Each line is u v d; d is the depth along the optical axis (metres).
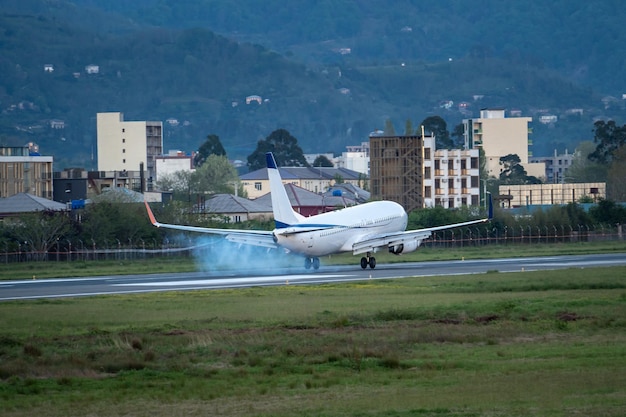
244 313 199.00
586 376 125.94
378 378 130.50
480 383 124.69
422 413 108.19
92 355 150.62
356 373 134.88
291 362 143.62
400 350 152.25
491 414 106.44
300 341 160.38
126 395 123.75
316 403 116.06
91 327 184.12
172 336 167.25
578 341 157.00
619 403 109.88
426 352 150.00
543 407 108.75
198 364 144.62
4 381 134.75
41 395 124.81
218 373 136.62
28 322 192.50
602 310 191.88
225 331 172.00
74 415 113.31
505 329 169.62
